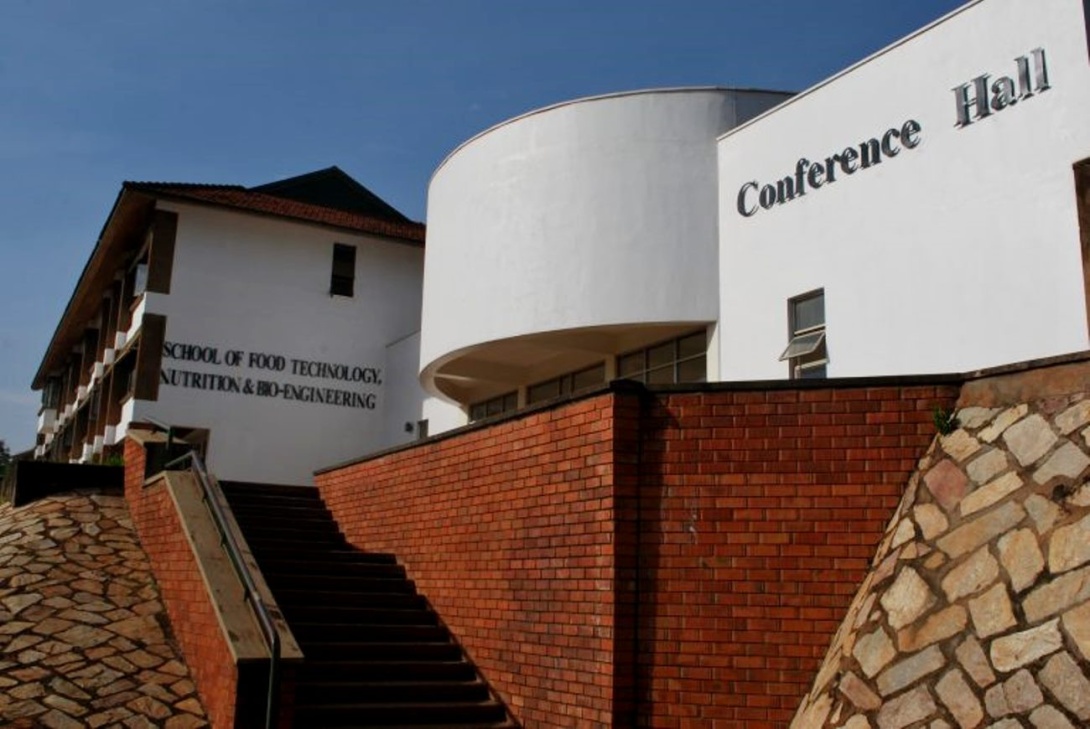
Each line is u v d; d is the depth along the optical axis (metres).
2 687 10.08
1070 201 10.67
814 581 8.35
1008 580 6.75
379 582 12.66
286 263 26.95
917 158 12.42
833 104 13.70
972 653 6.58
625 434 8.95
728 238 15.23
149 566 13.75
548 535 9.76
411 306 28.56
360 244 28.19
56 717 9.61
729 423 8.82
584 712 8.78
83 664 10.80
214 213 26.14
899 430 8.49
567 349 17.55
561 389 19.47
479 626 10.94
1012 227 11.23
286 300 26.77
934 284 12.01
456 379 21.75
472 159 18.20
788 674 8.20
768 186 14.61
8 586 12.59
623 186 16.06
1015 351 11.03
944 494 7.83
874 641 7.33
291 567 12.86
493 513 10.90
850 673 7.33
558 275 16.38
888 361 12.44
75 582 12.93
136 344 25.56
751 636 8.34
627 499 8.84
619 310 15.73
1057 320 10.66
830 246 13.46
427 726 9.80
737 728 8.19
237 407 25.66
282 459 26.05
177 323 25.23
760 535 8.54
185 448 15.32
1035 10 11.28
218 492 12.28
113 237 27.83
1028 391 7.82
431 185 20.00
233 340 25.86
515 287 16.88
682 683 8.38
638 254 15.77
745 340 14.68
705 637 8.43
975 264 11.57
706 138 15.78
